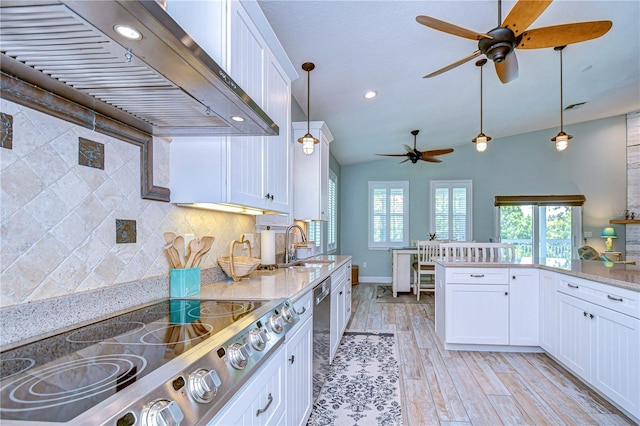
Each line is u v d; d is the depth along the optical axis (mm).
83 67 965
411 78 3752
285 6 2299
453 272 3293
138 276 1485
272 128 1568
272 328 1334
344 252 7996
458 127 6176
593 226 6996
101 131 1306
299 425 1759
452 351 3328
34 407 624
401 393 2482
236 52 1582
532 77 4312
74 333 1088
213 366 913
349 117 4762
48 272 1095
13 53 879
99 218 1295
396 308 5191
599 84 4789
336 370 2879
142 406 670
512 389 2539
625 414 2170
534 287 3193
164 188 1643
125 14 723
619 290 2113
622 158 6883
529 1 2055
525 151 7348
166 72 1001
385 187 7898
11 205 988
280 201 2387
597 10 2916
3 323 957
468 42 3113
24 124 1027
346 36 2727
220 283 2045
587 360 2439
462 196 7602
